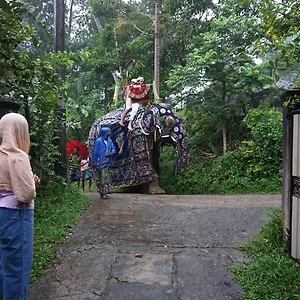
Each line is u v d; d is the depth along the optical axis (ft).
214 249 14.75
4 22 12.86
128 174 32.68
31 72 15.53
